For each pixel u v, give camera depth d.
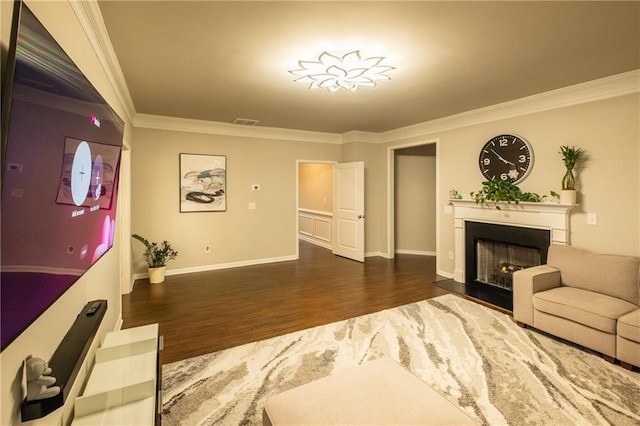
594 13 2.02
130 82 3.26
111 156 1.76
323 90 3.55
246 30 2.22
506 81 3.25
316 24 2.15
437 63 2.81
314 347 2.74
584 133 3.38
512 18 2.08
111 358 1.76
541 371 2.36
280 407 1.46
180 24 2.13
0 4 0.79
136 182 4.79
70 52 1.45
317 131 6.14
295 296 4.04
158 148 4.93
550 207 3.54
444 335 2.95
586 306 2.60
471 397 2.08
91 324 1.49
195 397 2.08
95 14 1.81
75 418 1.33
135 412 1.36
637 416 1.90
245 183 5.67
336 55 2.61
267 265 5.72
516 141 3.96
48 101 0.94
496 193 3.96
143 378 1.54
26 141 0.82
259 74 3.05
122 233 4.05
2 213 0.72
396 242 6.94
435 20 2.11
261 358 2.56
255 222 5.79
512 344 2.77
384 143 6.29
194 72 3.00
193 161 5.18
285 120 5.11
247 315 3.43
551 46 2.48
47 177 0.96
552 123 3.64
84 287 1.68
